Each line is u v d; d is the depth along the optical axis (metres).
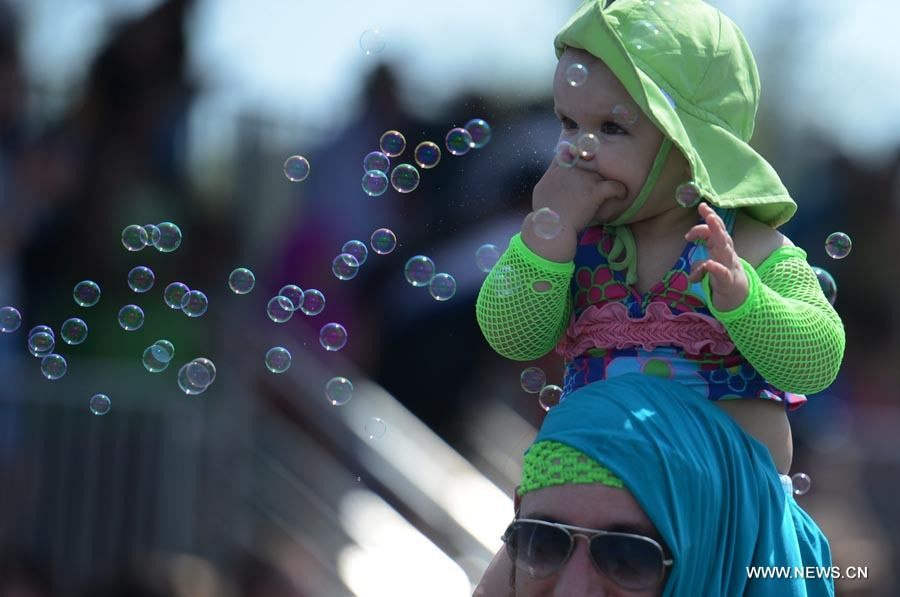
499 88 15.25
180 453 14.91
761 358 5.82
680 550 5.71
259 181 17.02
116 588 13.96
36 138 15.54
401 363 16.25
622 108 6.00
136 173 15.77
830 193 18.50
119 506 14.56
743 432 6.07
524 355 6.39
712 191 5.95
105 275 15.41
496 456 17.17
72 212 15.35
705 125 6.10
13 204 15.18
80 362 14.85
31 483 14.25
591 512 5.79
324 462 16.12
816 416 16.70
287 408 16.06
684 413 5.91
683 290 6.07
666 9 6.17
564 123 6.28
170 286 9.28
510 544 6.07
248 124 17.11
